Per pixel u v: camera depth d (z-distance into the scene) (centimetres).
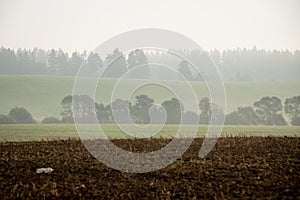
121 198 911
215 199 895
